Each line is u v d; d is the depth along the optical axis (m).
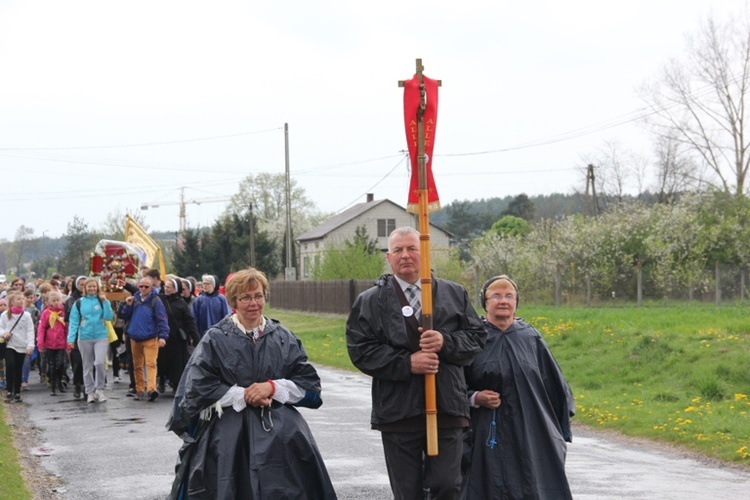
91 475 10.01
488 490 6.80
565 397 7.08
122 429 13.34
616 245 40.69
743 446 11.91
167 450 11.52
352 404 16.23
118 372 20.38
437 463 6.32
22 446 11.94
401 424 6.32
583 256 41.22
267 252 78.38
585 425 14.79
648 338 20.77
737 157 50.56
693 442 12.61
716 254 40.44
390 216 82.25
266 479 6.18
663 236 40.38
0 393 18.09
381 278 6.58
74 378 17.22
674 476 10.30
